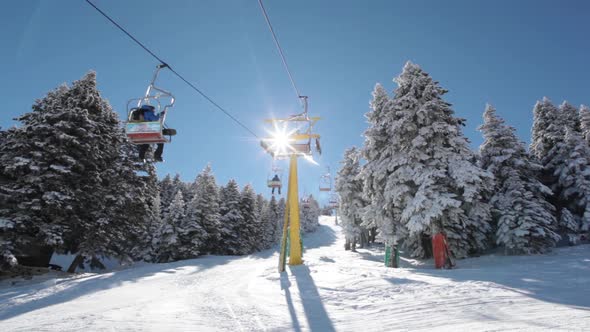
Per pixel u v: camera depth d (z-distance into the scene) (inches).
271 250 2202.3
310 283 456.8
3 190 677.3
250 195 2082.9
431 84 757.3
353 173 1473.9
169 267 795.4
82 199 750.5
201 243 1386.6
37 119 748.0
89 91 852.0
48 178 684.1
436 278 430.9
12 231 641.0
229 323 262.8
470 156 713.0
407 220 729.6
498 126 1005.8
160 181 2041.1
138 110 413.1
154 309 319.0
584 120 1193.4
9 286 593.6
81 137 773.9
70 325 257.1
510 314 238.7
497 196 909.2
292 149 673.6
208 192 1568.7
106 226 796.0
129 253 1386.6
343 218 1517.0
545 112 1184.2
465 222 736.3
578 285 346.0
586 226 961.5
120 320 272.1
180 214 1418.6
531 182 964.0
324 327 245.1
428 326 223.5
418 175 706.2
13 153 712.4
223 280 557.6
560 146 1088.2
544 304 264.8
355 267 624.1
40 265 774.5
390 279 435.5
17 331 245.0
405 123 754.2
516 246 860.6
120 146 932.6
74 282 525.3
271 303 346.9
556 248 964.6
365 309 297.0
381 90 924.6
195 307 329.1
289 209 721.0
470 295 316.5
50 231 654.5
